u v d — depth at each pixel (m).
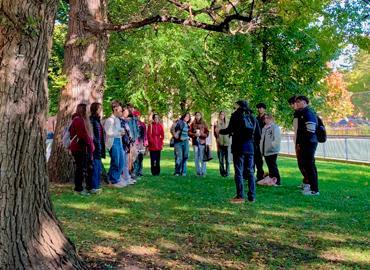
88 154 8.46
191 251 5.00
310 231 6.04
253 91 17.20
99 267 4.31
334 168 15.94
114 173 9.63
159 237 5.52
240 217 6.77
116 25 9.08
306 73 18.08
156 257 4.74
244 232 5.90
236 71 18.44
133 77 21.05
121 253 4.82
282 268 4.54
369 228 6.24
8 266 3.32
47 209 3.71
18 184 3.43
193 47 18.39
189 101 25.61
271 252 5.08
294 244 5.42
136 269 4.34
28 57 3.45
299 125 9.05
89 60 9.75
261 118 10.91
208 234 5.73
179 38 18.25
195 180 11.19
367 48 11.66
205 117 25.31
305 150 8.95
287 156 24.08
